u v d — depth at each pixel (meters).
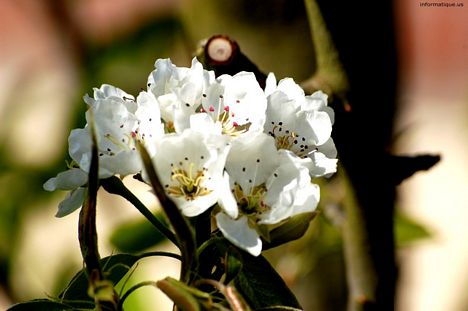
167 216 0.56
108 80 0.86
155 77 0.60
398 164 0.70
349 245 0.73
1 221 0.86
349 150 0.70
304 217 0.58
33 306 0.59
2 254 0.86
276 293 0.58
